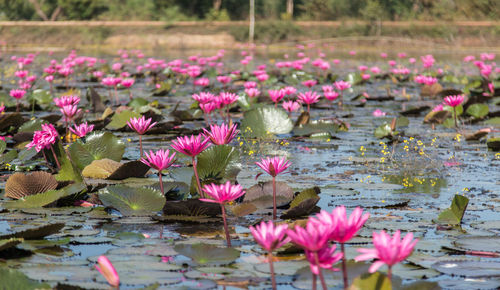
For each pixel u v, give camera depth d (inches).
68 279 117.1
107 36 1674.5
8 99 438.6
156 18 1897.1
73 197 186.1
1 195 197.5
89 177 213.8
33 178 190.9
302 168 248.4
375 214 175.2
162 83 564.1
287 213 167.5
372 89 642.8
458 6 1820.9
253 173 235.8
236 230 158.2
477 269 126.0
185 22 1785.2
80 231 154.9
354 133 348.5
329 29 1736.0
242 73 722.2
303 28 1742.1
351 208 181.9
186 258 133.0
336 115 431.2
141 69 821.9
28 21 1936.5
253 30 1688.0
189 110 417.7
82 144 230.1
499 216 173.8
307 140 324.8
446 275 122.7
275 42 1679.4
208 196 172.2
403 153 285.6
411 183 221.1
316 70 880.9
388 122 385.1
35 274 119.8
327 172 239.9
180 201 168.9
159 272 122.0
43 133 204.1
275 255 136.1
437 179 228.7
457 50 1491.1
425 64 745.6
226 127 197.2
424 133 349.1
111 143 231.3
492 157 275.3
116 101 478.9
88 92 448.8
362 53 1381.6
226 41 1663.4
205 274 122.0
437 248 139.6
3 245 130.4
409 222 165.2
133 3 1924.2
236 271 123.8
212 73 778.2
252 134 325.1
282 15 1871.3
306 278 119.2
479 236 150.7
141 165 211.9
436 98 554.3
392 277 114.5
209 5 1908.2
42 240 146.1
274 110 331.3
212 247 137.5
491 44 1596.9
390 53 1376.7
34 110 426.0
